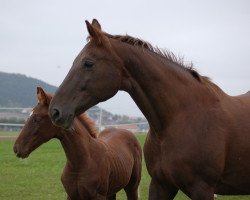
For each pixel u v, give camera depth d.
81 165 5.70
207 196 3.65
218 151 3.63
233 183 3.81
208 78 4.07
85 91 3.61
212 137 3.64
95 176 5.77
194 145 3.62
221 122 3.72
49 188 9.16
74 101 3.58
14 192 8.70
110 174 6.18
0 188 9.09
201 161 3.61
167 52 4.00
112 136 7.18
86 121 6.22
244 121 3.82
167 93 3.75
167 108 3.74
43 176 10.72
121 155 6.71
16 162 13.18
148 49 3.89
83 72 3.62
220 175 3.71
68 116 3.54
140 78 3.76
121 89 3.83
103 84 3.64
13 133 24.41
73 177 5.75
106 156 6.12
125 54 3.74
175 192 3.96
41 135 5.81
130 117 30.53
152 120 3.79
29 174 11.00
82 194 5.76
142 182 10.31
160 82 3.76
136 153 7.42
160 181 3.87
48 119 5.80
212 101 3.83
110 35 3.85
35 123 5.80
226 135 3.70
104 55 3.66
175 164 3.63
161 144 3.74
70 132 5.59
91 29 3.65
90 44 3.71
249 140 3.77
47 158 14.41
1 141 19.89
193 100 3.78
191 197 3.69
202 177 3.64
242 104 3.98
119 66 3.71
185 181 3.64
